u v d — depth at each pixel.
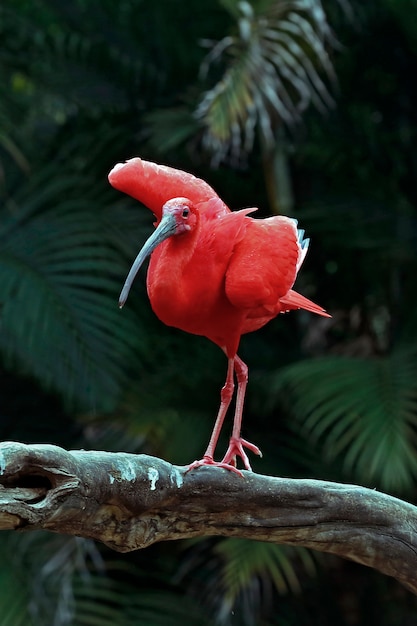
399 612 14.23
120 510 5.86
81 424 13.64
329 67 11.98
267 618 13.51
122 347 12.37
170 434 12.86
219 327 7.68
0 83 14.00
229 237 7.36
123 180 7.71
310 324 14.70
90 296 12.50
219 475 6.21
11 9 14.81
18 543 12.24
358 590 14.25
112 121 14.43
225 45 12.47
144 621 12.38
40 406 13.82
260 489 6.30
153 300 7.26
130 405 13.17
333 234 13.92
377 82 15.00
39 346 12.13
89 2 14.92
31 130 14.59
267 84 11.65
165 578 13.15
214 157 13.04
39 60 14.52
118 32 14.84
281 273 7.64
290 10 11.76
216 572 13.10
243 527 6.39
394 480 11.09
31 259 12.70
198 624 12.55
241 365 7.92
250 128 11.63
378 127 14.95
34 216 13.35
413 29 13.95
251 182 14.59
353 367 12.43
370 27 14.81
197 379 13.48
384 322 14.59
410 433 11.77
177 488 6.07
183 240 7.15
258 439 13.33
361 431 11.59
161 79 14.55
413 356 12.75
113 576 13.34
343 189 14.45
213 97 11.77
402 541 6.64
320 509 6.46
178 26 14.74
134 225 13.41
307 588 14.00
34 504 5.36
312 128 14.41
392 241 13.89
